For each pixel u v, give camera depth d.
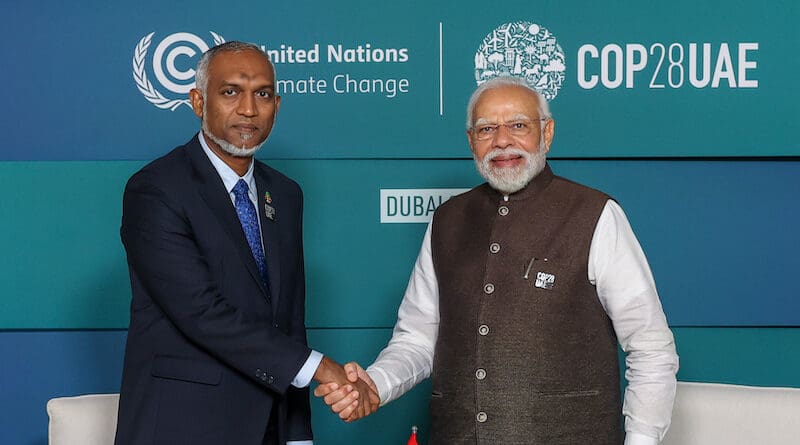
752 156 3.52
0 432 3.61
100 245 3.57
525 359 2.35
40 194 3.55
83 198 3.56
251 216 2.52
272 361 2.38
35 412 3.61
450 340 2.46
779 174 3.54
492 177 2.45
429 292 2.62
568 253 2.39
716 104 3.50
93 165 3.55
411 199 3.57
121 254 3.57
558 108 3.51
